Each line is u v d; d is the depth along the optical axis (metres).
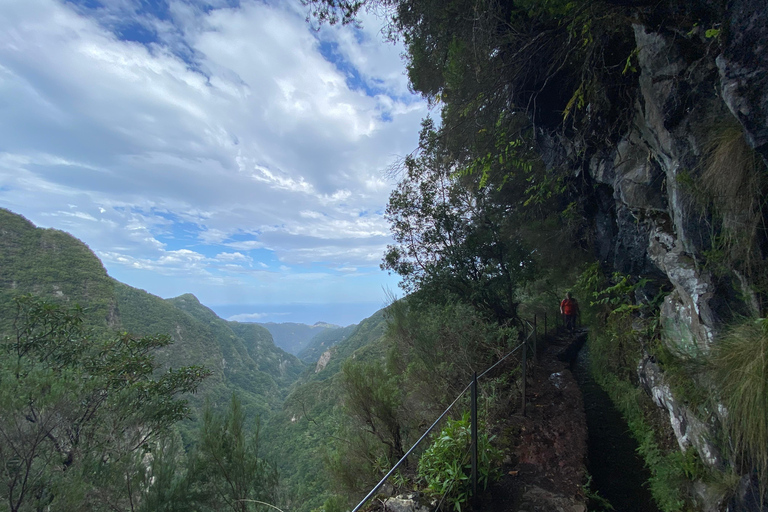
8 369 6.86
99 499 5.33
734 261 2.26
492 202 8.52
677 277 2.90
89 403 6.98
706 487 2.50
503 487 3.22
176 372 9.55
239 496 5.71
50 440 5.88
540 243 7.83
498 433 4.28
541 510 2.88
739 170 2.15
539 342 8.55
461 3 5.12
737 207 2.19
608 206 5.28
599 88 4.01
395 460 5.89
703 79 2.47
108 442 6.43
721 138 2.31
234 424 6.20
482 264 8.33
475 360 6.40
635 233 4.19
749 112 1.92
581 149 4.89
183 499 5.33
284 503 6.38
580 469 3.41
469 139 6.99
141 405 7.59
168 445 6.05
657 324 3.84
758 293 2.09
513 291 8.61
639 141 3.70
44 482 5.57
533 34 4.49
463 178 8.92
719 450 2.35
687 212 2.66
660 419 3.90
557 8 3.63
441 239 8.66
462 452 3.20
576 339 8.88
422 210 8.73
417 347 7.01
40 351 8.69
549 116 5.45
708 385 2.35
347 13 4.84
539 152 6.50
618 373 5.39
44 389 6.25
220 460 5.77
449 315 7.03
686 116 2.62
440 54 6.57
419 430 5.75
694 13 2.51
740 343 2.02
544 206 7.64
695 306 2.63
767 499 1.88
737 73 1.99
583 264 6.94
